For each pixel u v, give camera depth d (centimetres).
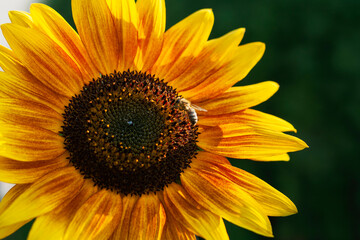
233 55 42
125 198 40
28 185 39
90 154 40
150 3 42
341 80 82
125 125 41
